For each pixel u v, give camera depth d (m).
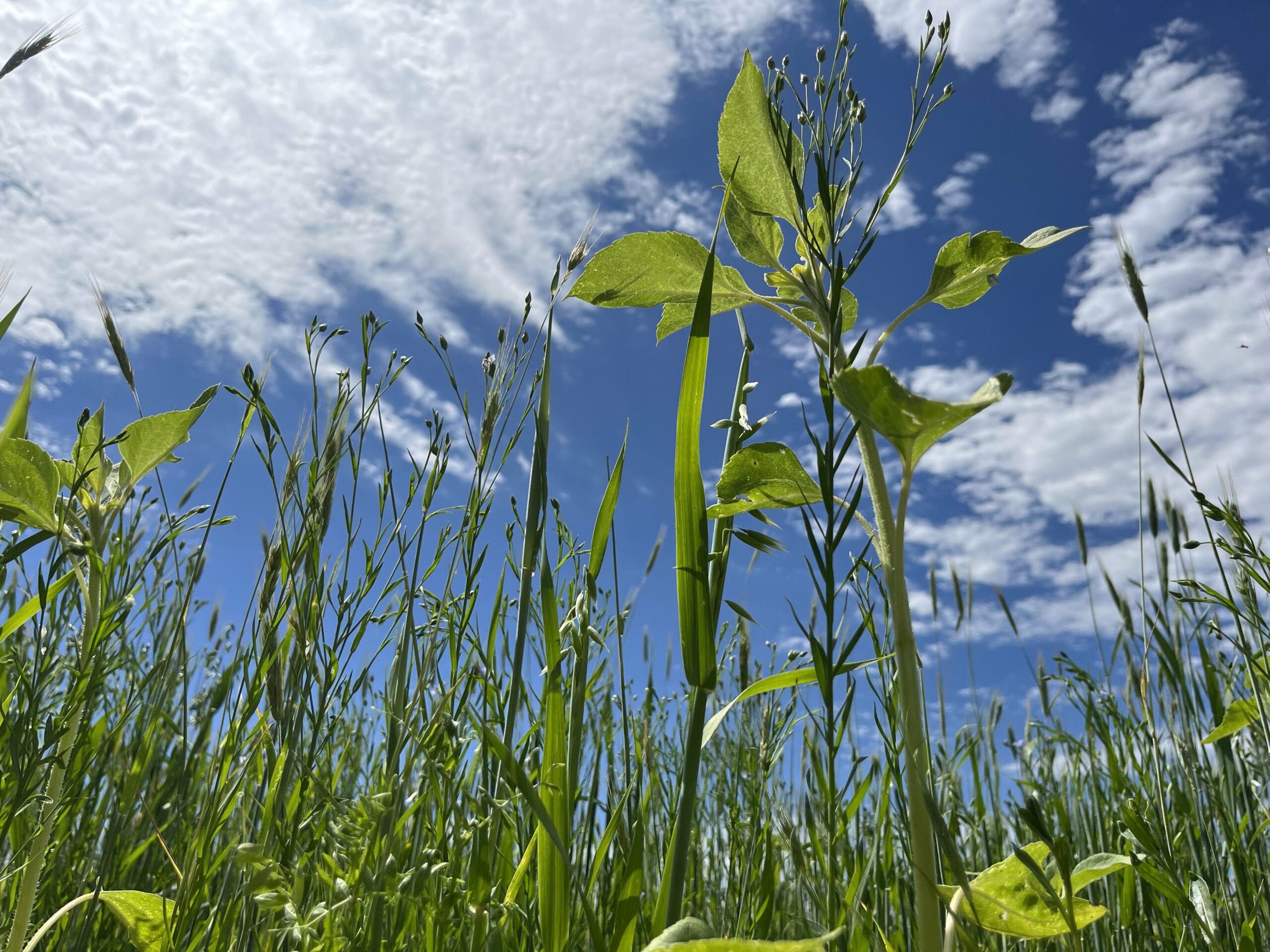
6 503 0.60
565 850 0.46
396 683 0.54
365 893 0.44
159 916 0.61
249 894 0.45
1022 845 0.76
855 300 0.59
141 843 0.80
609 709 0.64
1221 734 0.68
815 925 0.51
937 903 0.45
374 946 0.44
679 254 0.57
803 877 0.58
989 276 0.55
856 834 0.63
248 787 0.56
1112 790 0.74
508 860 0.54
